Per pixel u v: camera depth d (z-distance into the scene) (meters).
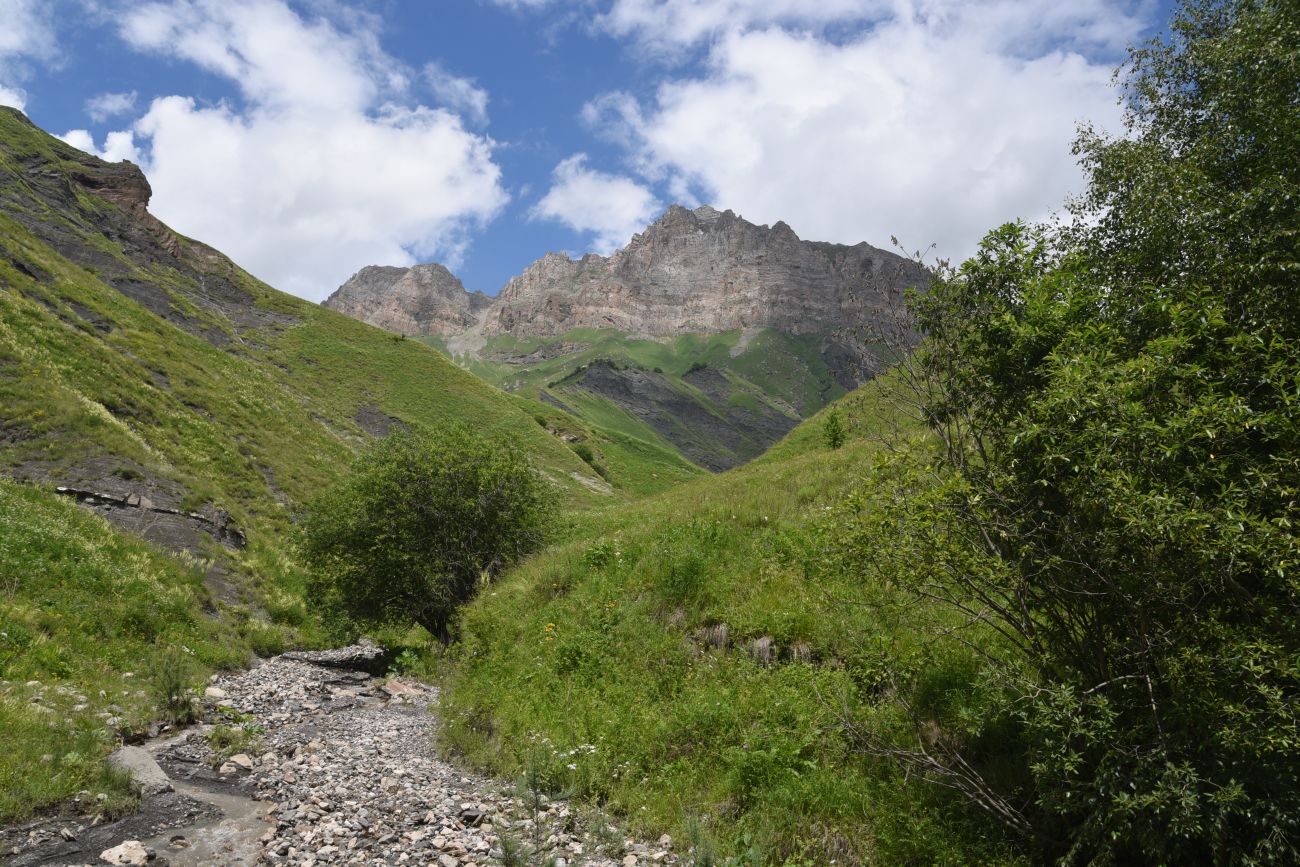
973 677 9.45
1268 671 5.31
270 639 25.95
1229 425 5.48
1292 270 6.92
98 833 9.05
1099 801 6.41
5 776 9.69
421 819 9.82
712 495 24.33
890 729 9.48
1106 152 14.21
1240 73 11.18
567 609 16.14
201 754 12.85
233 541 31.80
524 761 11.52
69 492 26.52
